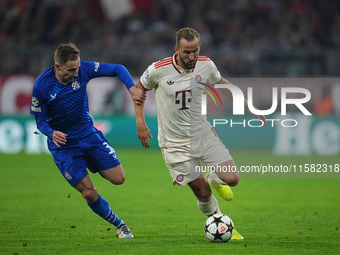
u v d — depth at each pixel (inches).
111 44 2689.5
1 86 2315.5
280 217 1067.3
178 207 1204.5
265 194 1416.1
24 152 2348.7
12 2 2736.2
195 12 2854.3
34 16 2711.6
